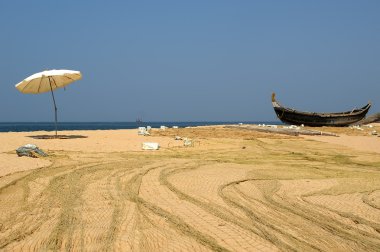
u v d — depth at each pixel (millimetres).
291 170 10836
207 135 22688
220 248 4492
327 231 5297
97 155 13031
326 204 6871
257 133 24547
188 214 5914
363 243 4863
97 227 5191
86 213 5898
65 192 7328
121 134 23234
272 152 15641
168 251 4363
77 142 17094
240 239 4820
